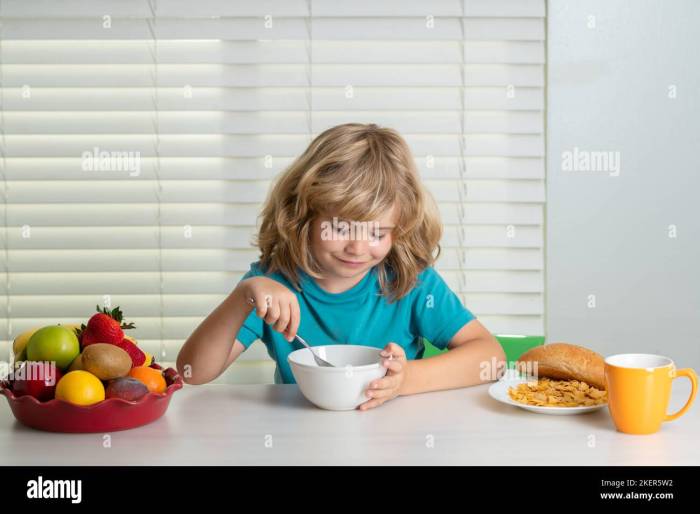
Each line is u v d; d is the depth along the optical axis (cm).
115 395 93
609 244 208
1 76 200
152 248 205
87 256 206
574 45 204
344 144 122
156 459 84
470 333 136
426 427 95
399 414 101
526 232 210
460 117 206
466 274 210
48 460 84
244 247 206
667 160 206
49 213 204
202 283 207
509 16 201
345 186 116
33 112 203
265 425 96
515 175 206
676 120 205
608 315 209
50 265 205
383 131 129
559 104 205
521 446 88
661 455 85
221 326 114
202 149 203
